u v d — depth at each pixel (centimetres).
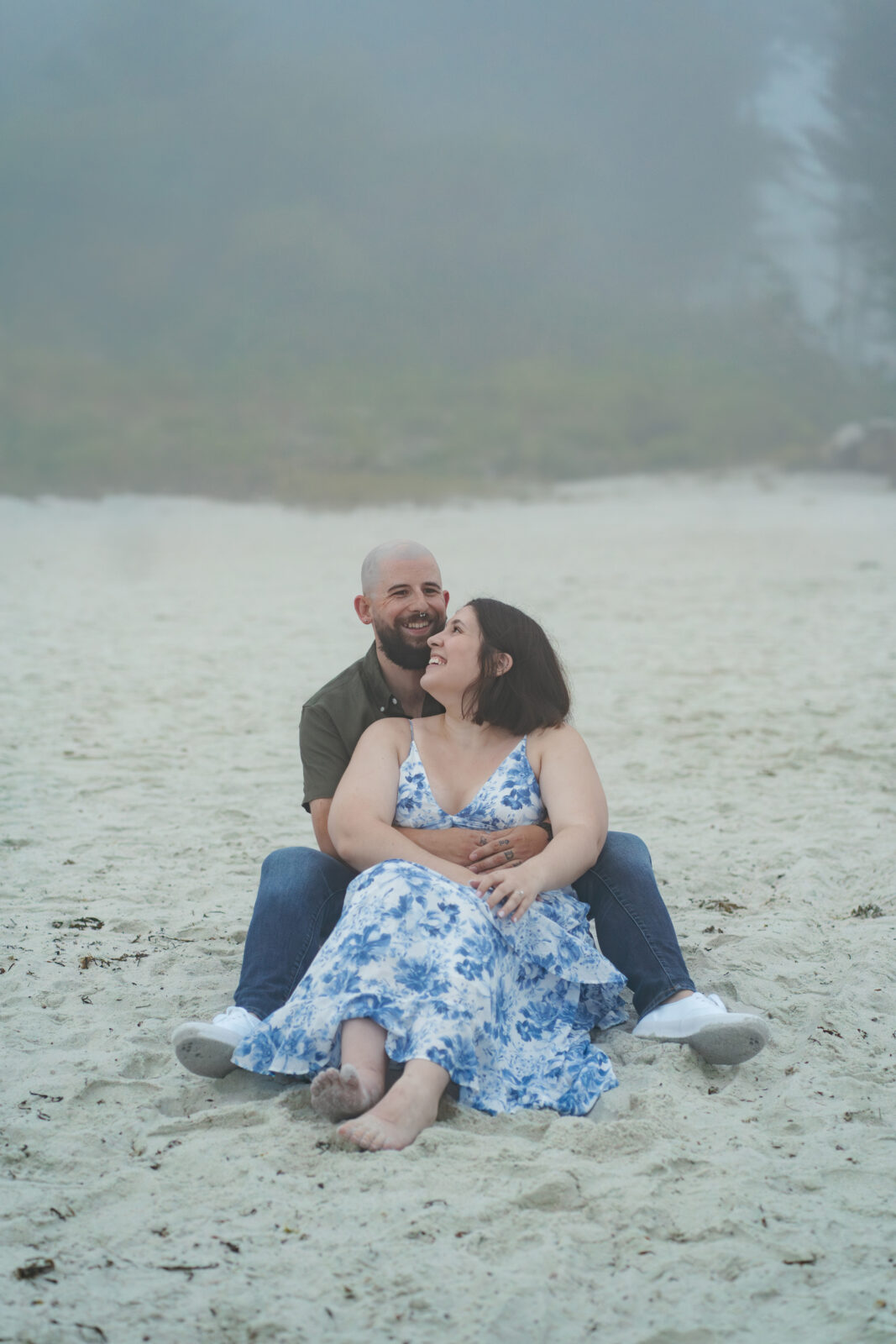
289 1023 266
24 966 353
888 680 862
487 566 1811
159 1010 324
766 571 1661
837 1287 201
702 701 804
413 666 324
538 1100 263
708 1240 215
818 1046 297
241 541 2355
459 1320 194
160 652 1023
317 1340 189
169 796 579
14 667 941
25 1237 214
